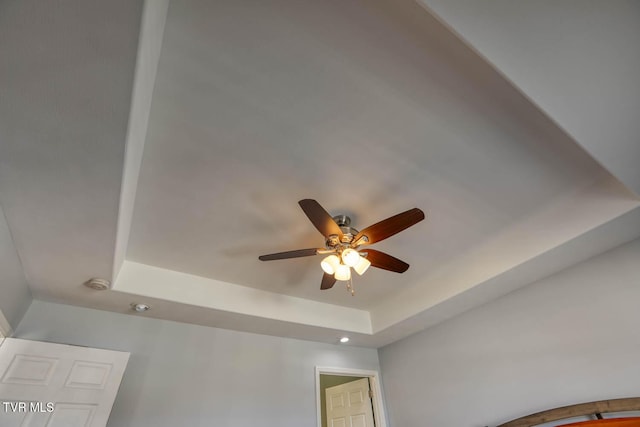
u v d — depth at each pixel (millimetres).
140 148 1622
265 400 3221
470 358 3154
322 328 3467
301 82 1482
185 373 2986
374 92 1538
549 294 2727
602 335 2342
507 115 1662
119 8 832
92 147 1270
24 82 1010
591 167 2014
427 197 2201
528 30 1101
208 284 3010
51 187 1481
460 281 2898
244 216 2297
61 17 845
